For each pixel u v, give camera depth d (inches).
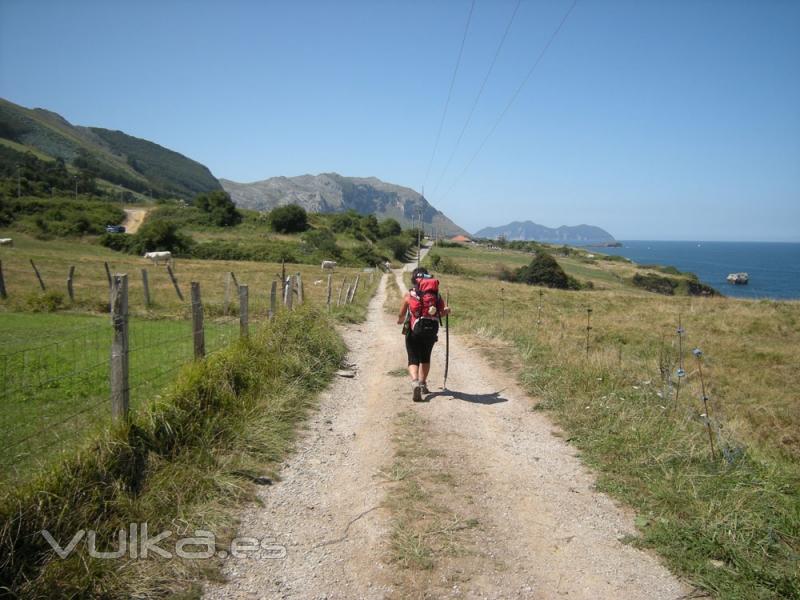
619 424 263.7
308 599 136.5
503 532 170.7
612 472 217.0
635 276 3496.6
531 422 284.2
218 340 434.9
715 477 203.2
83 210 3730.3
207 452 202.7
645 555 160.1
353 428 270.7
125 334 187.6
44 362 383.6
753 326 830.5
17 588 124.6
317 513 181.3
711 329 809.5
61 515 143.5
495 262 3796.8
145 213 4202.8
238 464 206.2
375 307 1032.8
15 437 221.0
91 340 492.1
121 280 184.7
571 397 317.4
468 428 269.7
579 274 3661.4
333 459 229.1
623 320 871.1
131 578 137.4
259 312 729.6
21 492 143.0
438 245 5442.9
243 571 147.5
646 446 234.2
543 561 155.6
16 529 134.9
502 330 579.5
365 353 483.2
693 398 347.9
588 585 144.8
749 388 467.8
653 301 1178.0
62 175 5757.9
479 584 143.8
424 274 322.3
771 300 1119.0
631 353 591.5
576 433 262.2
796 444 318.3
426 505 186.4
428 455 231.6
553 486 205.9
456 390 346.3
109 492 162.7
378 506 185.3
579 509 187.8
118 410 185.9
